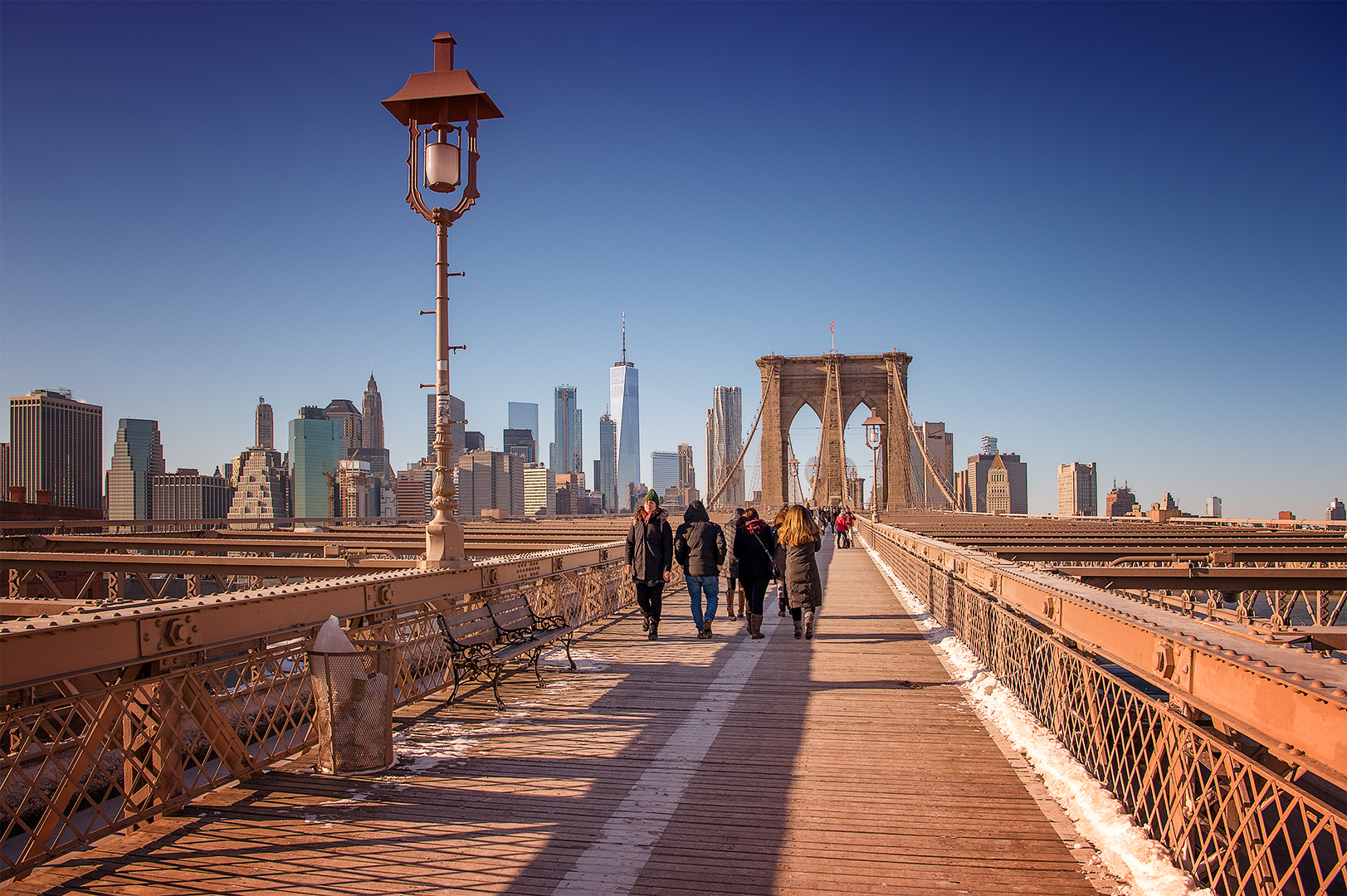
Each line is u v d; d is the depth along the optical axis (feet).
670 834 12.82
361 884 11.18
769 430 290.97
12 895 10.84
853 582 55.93
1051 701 17.46
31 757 11.34
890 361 285.84
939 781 15.16
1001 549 55.83
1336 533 77.46
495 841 12.53
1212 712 10.56
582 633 33.32
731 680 23.86
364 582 19.40
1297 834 14.24
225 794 14.44
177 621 13.87
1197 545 60.54
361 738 15.55
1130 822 12.37
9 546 59.88
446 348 24.71
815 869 11.59
